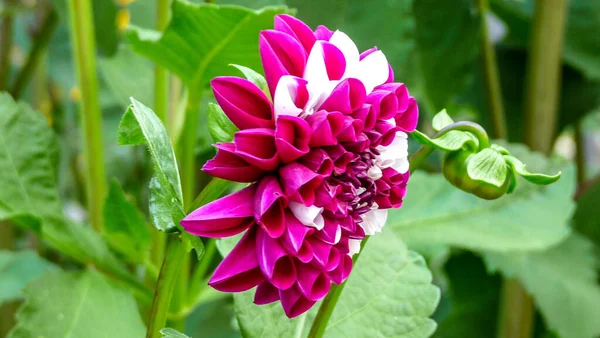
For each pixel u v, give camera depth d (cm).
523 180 64
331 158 35
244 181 35
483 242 59
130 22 68
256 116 35
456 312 77
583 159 87
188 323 85
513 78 82
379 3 62
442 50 73
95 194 55
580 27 75
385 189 36
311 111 35
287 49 35
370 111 35
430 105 77
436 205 63
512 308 70
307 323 44
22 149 49
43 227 47
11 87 81
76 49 53
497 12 81
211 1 52
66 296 47
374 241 46
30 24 101
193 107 52
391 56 63
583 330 61
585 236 76
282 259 35
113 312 47
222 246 45
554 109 72
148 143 34
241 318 43
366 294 45
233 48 48
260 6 57
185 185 53
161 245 52
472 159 38
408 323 44
